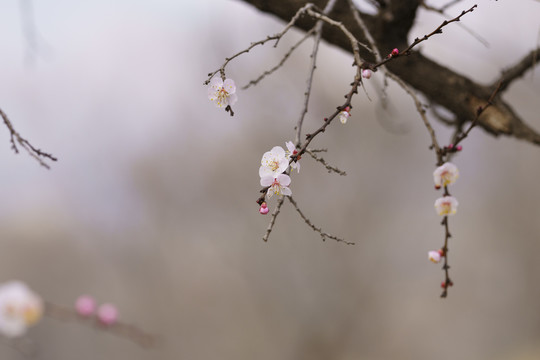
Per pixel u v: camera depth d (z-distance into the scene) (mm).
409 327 13539
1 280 15461
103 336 12953
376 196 12328
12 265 15539
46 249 15242
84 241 14406
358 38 1758
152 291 13242
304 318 12289
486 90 1801
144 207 13148
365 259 12438
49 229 15109
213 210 12625
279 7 1796
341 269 12312
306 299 12289
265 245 12242
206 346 12672
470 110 1793
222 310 12898
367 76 1193
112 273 14047
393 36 1760
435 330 13961
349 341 12453
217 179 12531
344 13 1767
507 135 1779
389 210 12625
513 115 1789
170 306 13133
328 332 12312
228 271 13047
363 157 12109
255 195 12250
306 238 12141
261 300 12469
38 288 15148
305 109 1252
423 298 13797
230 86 1271
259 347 12516
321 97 9156
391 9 1711
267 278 12336
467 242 14891
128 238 13297
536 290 14430
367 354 12578
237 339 12766
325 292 12273
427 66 1791
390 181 12375
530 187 13977
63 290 14859
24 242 15625
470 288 14688
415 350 13438
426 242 13688
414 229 13336
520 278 14672
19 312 2953
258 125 11273
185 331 12875
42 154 1220
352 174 12055
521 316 14500
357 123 11906
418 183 12625
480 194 14438
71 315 3125
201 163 12664
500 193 14273
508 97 5316
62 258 14969
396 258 13109
